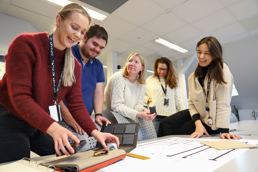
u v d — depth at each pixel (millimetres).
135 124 961
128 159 626
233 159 562
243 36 4844
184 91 6227
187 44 5098
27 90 668
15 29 3377
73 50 1356
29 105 624
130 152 747
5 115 721
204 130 1273
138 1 3107
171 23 3881
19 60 669
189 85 1500
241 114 7219
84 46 1356
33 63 727
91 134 797
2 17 3275
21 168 532
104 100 1673
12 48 679
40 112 618
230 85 1284
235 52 5746
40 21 3576
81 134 978
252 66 5953
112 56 5273
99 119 1189
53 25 824
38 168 524
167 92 2201
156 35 4414
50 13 3322
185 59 6488
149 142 1020
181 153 685
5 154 688
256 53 5492
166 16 3602
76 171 467
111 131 967
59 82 847
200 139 1040
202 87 1377
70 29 744
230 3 3297
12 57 668
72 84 917
